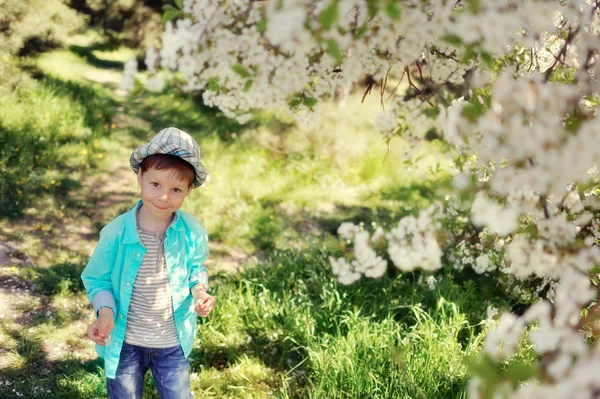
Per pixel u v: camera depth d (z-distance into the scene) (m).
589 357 1.13
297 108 2.30
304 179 7.87
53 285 4.40
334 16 1.03
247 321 3.98
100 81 12.35
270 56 1.81
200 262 2.52
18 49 8.13
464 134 1.34
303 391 3.35
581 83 1.64
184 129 9.52
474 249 3.76
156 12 15.42
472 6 1.24
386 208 7.29
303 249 5.55
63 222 5.70
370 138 8.38
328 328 3.93
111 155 7.76
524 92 1.26
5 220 5.48
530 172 1.32
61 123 7.92
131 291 2.34
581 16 1.60
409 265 2.17
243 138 8.63
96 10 15.18
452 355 3.43
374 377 3.20
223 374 3.51
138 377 2.43
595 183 2.00
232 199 6.95
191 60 1.64
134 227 2.34
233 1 1.72
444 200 3.46
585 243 1.80
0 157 6.55
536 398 1.12
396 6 1.13
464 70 2.44
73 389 3.21
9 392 3.15
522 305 4.25
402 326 3.98
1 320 3.90
